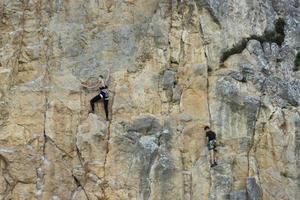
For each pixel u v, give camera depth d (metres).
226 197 69.69
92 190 69.94
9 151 70.50
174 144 71.56
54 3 77.69
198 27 76.25
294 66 77.69
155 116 72.56
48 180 70.50
